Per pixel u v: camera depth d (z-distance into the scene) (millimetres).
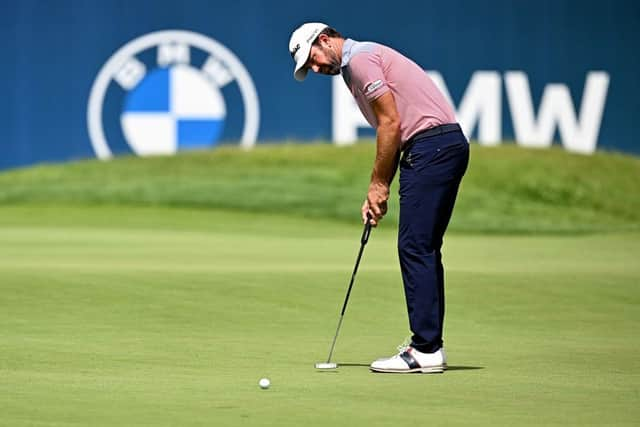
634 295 38406
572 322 33094
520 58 88062
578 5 88250
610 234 72312
